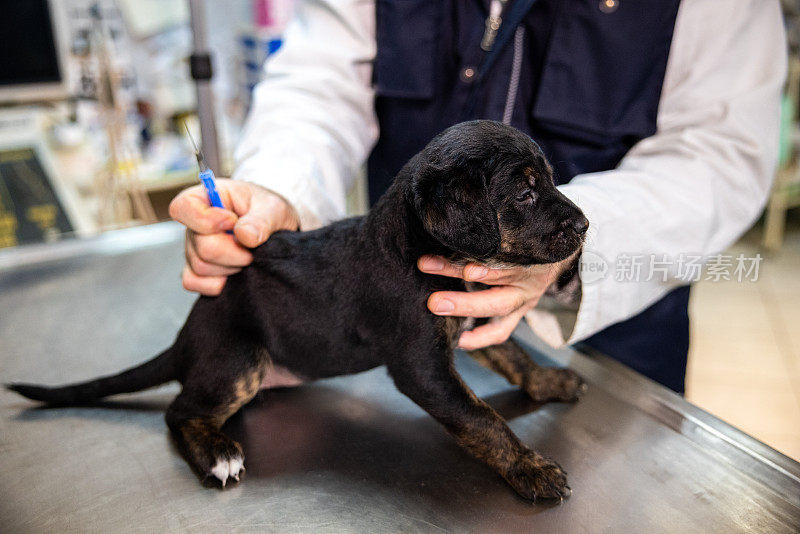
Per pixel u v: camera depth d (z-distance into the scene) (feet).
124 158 11.41
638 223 5.34
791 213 20.11
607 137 6.31
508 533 3.89
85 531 3.96
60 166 11.99
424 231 4.75
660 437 4.76
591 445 4.70
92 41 11.71
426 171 4.67
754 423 11.84
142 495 4.27
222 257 5.07
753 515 4.00
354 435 4.92
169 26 12.60
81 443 4.88
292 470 4.51
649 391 5.29
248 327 5.28
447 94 6.87
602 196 5.33
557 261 4.90
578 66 6.21
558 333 5.51
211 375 5.13
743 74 6.10
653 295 5.87
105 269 7.84
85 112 12.48
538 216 4.88
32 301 7.11
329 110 6.87
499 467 4.41
